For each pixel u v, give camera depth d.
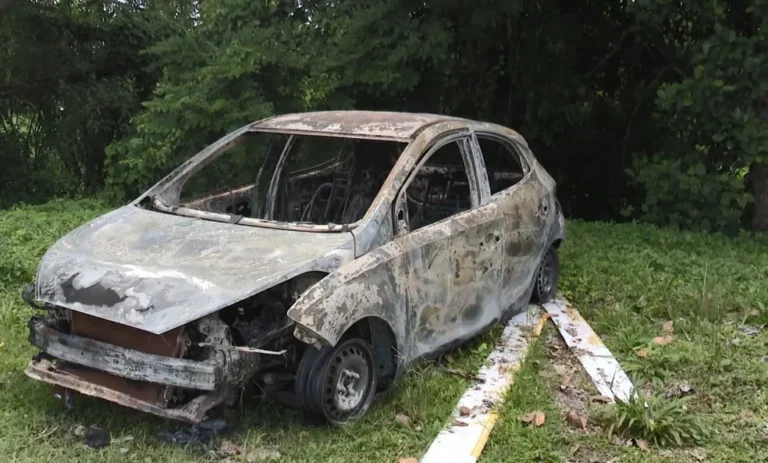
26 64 12.80
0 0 12.04
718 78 9.66
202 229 5.02
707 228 10.12
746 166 9.95
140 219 5.27
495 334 6.14
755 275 7.72
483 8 10.47
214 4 11.63
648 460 4.37
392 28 10.52
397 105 11.90
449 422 4.72
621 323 6.41
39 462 4.12
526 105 12.97
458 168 6.26
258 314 4.67
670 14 10.08
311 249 4.64
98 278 4.45
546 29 12.61
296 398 4.55
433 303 5.24
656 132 13.23
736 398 5.16
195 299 4.20
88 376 4.48
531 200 6.47
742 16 10.27
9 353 5.45
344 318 4.45
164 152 10.75
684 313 6.77
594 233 9.61
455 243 5.43
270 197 6.11
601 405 5.01
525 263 6.36
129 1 14.43
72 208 10.75
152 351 4.29
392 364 4.97
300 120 5.93
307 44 11.09
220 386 4.22
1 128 13.38
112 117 13.66
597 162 14.43
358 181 6.05
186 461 4.20
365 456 4.35
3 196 12.96
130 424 4.56
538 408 4.95
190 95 10.69
